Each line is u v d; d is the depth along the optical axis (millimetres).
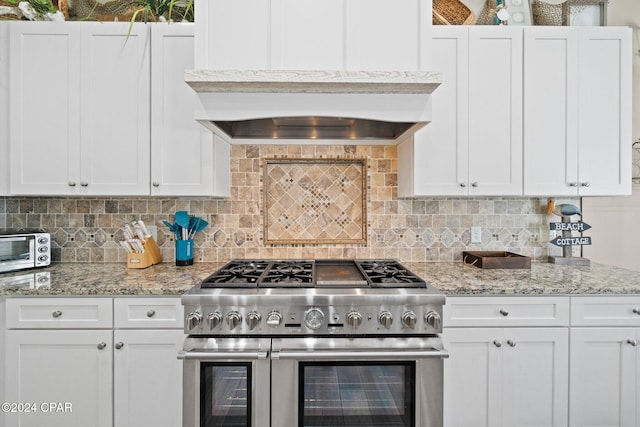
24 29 1805
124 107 1821
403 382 1464
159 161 1828
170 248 2176
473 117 1861
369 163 2191
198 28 1613
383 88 1565
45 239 1966
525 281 1670
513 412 1560
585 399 1566
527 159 1869
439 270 1930
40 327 1521
